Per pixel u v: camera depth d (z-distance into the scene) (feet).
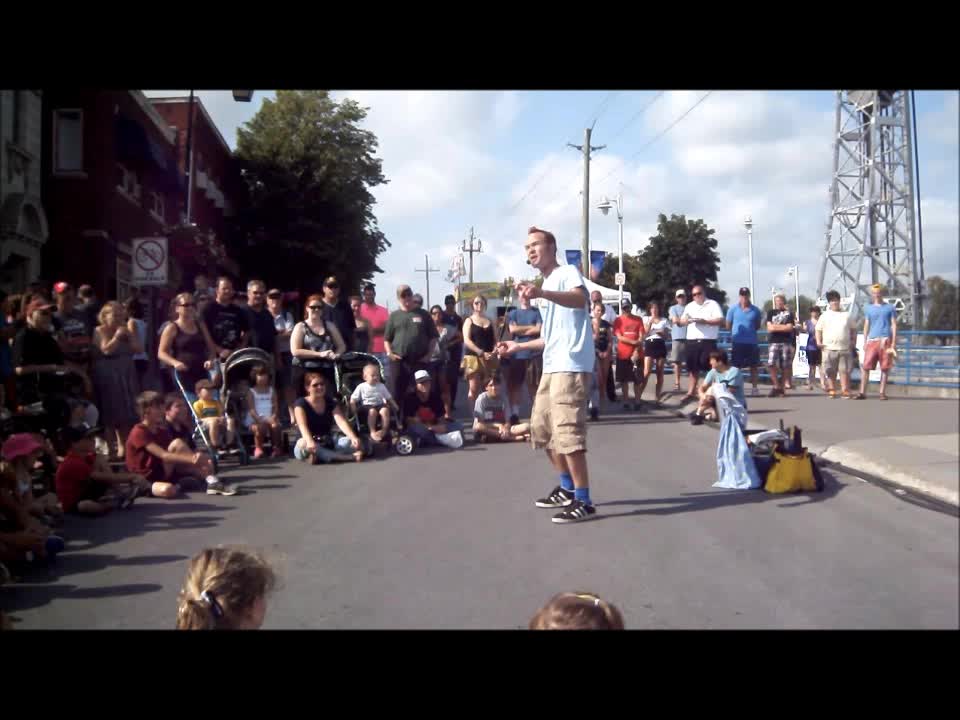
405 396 31.35
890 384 47.34
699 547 17.76
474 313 36.04
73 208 61.98
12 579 16.01
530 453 29.53
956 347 45.16
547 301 20.30
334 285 32.68
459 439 30.78
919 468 23.52
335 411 28.99
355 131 105.40
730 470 23.18
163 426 24.13
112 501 21.18
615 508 21.02
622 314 41.34
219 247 72.38
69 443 21.81
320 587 15.43
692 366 40.78
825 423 32.99
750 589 15.30
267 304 35.45
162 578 16.11
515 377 33.42
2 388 23.21
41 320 25.82
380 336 41.91
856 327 47.85
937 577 15.89
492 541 18.30
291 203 101.91
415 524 19.79
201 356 29.04
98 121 62.18
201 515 20.98
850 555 17.24
